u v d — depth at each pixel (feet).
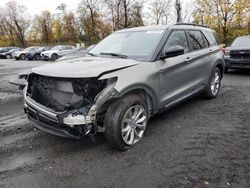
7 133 14.34
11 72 44.37
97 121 11.15
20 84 19.34
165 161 10.96
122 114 11.30
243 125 14.80
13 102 21.17
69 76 10.73
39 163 11.10
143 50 13.99
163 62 13.67
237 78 29.66
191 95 16.90
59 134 11.21
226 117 16.17
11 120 16.61
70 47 92.38
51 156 11.67
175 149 11.99
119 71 11.44
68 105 10.91
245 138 13.06
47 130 11.61
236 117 16.15
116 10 122.01
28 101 12.30
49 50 88.99
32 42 198.49
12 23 197.67
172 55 13.44
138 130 12.73
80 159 11.32
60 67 11.85
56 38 181.37
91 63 12.25
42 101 12.25
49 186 9.55
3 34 199.93
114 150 12.01
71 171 10.44
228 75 31.91
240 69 34.58
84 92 10.99
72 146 12.55
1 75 39.63
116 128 11.19
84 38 155.22
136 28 16.52
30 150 12.28
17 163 11.16
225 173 10.00
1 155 11.85
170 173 10.09
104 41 16.75
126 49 14.66
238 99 20.30
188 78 16.16
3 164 11.10
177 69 14.78
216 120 15.66
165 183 9.50
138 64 12.46
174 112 17.21
